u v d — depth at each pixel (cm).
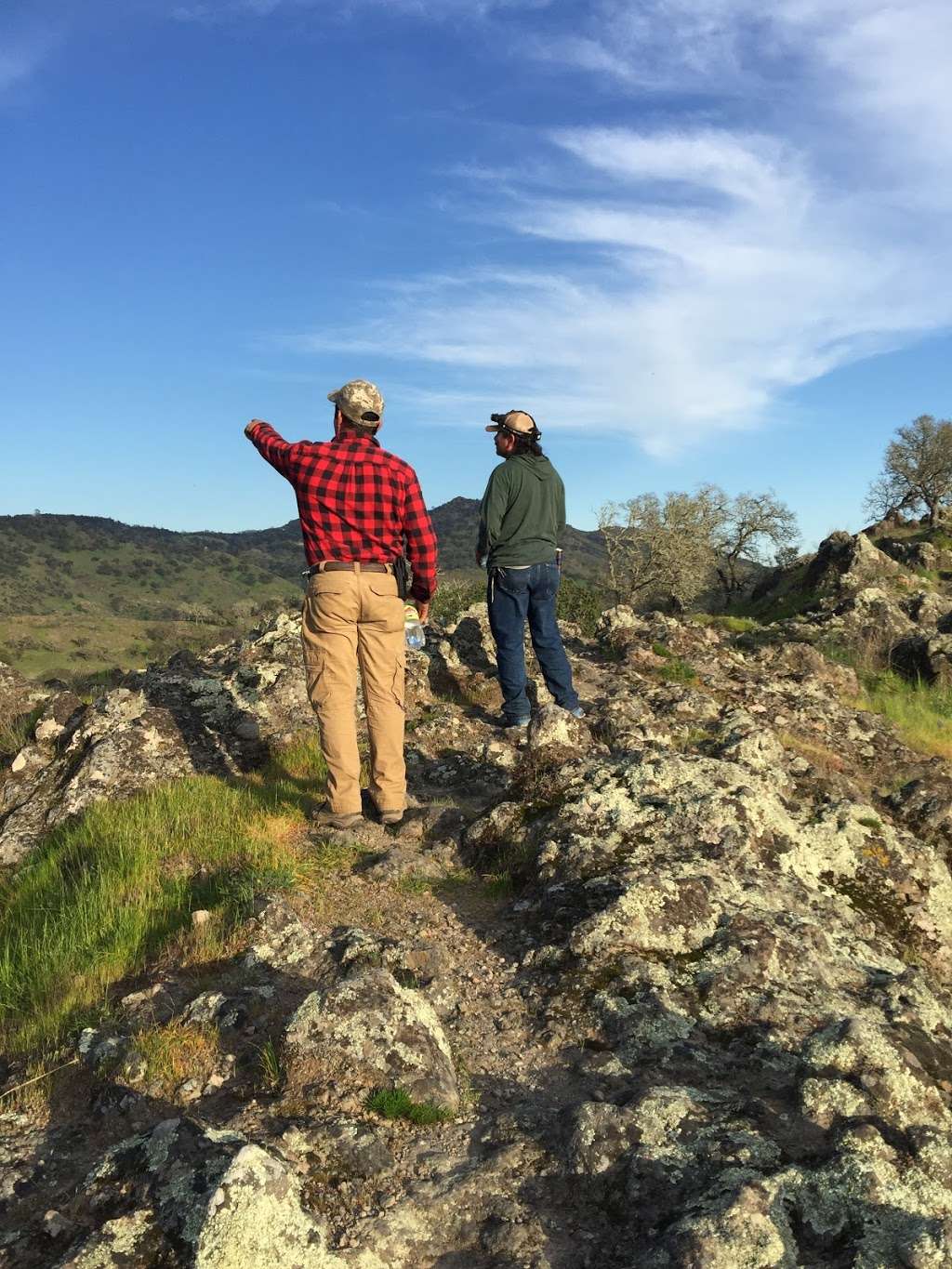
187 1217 232
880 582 3228
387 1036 312
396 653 538
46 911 498
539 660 774
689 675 1080
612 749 616
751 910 418
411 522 513
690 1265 218
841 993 375
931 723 1270
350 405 507
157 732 700
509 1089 316
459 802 623
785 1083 309
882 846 526
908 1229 229
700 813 493
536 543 734
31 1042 360
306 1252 224
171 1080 311
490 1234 245
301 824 566
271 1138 273
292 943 403
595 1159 265
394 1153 276
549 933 413
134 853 526
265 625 1063
